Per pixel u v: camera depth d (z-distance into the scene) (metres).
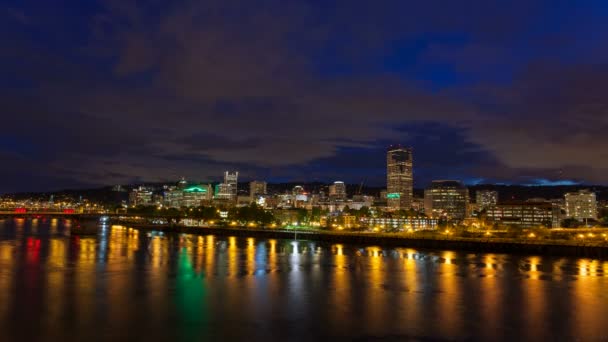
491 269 136.62
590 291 97.38
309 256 175.00
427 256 182.12
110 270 122.81
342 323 70.44
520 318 73.56
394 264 148.50
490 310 78.94
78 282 102.81
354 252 199.12
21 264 132.00
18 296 87.06
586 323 70.94
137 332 65.12
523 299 88.31
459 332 66.06
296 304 82.88
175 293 91.69
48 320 70.50
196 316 73.75
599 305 83.12
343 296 90.44
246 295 90.50
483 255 189.50
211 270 126.25
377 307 80.81
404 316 74.56
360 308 80.00
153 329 66.56
